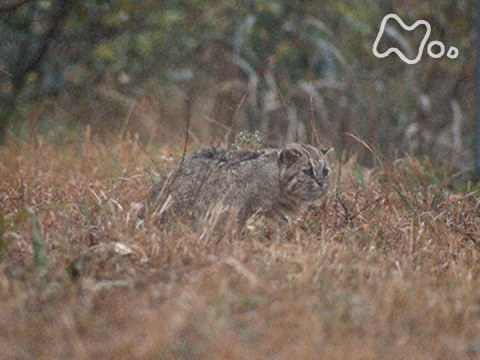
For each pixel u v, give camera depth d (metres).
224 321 8.97
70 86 19.78
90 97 19.55
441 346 8.96
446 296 9.95
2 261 10.20
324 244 11.12
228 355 8.52
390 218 12.91
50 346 8.73
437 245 11.94
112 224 11.56
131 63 20.27
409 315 9.37
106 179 14.27
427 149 19.89
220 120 19.78
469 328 9.31
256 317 9.09
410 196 13.98
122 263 10.40
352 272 10.48
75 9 19.48
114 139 17.31
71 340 8.79
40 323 9.07
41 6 19.25
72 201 12.79
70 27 19.56
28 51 19.81
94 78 19.91
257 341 8.73
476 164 17.08
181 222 11.67
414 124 19.94
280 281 9.97
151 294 9.58
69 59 19.91
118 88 19.91
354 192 14.13
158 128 18.14
